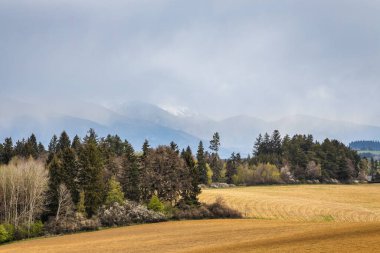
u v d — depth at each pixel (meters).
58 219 76.44
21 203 78.19
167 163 98.19
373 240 37.97
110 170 98.38
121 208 82.69
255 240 49.16
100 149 102.56
